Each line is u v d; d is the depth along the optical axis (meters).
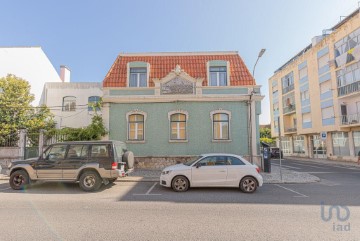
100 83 25.44
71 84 25.11
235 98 15.01
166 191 8.99
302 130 33.38
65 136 15.47
